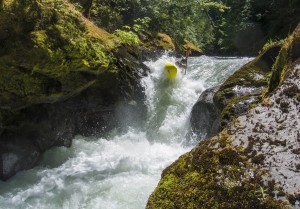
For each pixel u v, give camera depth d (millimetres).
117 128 5582
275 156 2012
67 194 3705
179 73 6676
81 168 4406
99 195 3633
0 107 4070
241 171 2008
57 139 4777
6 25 3658
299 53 2656
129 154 4852
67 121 4891
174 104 5941
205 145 2297
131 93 5625
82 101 5023
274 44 4215
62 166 4512
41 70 4023
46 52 3854
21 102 4184
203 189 2059
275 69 3016
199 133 4953
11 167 4211
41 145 4590
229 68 6723
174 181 2250
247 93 3799
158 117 5824
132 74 5738
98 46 5074
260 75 4008
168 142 5496
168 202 2162
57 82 4387
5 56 3750
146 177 4027
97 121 5375
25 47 3764
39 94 4250
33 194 3756
